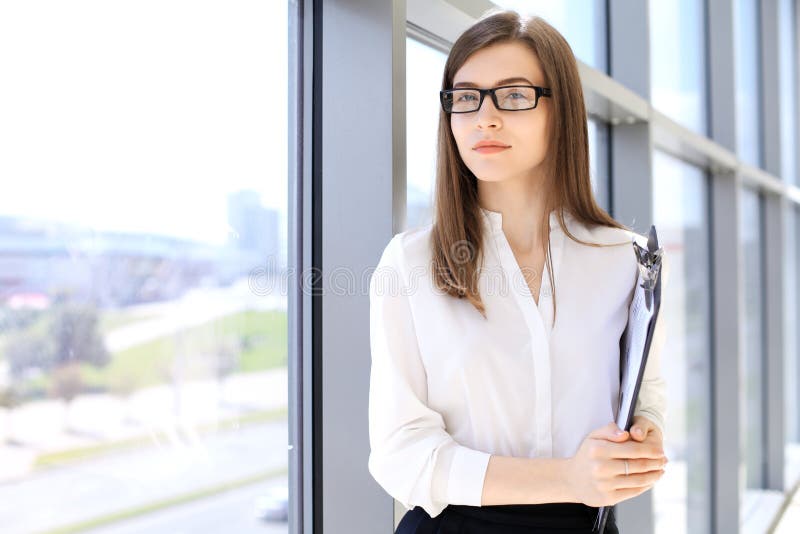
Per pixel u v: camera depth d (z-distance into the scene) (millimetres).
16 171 842
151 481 1022
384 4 1208
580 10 2324
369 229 1239
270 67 1235
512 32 939
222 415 1145
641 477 798
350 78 1249
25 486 863
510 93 923
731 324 3680
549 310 944
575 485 816
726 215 3695
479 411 922
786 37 5539
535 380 923
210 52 1115
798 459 5375
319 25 1285
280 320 1268
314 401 1305
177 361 1062
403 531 962
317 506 1304
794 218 5867
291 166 1282
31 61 857
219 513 1143
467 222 976
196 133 1089
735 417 3670
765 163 5008
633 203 2377
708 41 3787
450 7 1291
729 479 3678
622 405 866
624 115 2277
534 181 986
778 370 4883
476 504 859
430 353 933
